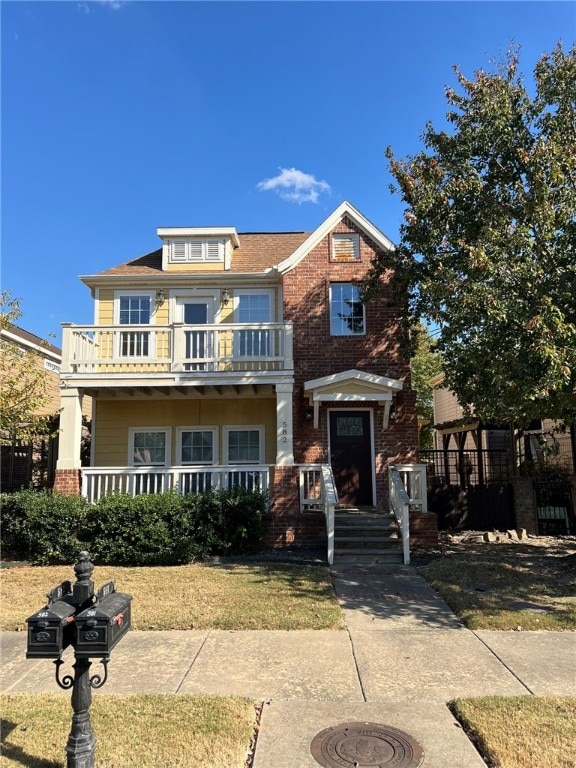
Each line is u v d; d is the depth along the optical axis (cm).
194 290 1481
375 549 1069
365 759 374
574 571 916
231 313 1473
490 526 1402
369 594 799
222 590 804
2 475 1564
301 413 1327
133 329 1272
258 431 1428
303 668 532
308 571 927
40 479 1650
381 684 495
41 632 330
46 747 387
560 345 828
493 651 575
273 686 491
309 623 661
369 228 1385
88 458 1600
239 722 420
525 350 833
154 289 1480
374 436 1320
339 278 1376
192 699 460
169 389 1307
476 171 1005
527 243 892
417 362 2941
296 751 385
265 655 565
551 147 888
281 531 1138
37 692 487
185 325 1262
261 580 864
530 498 1367
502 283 905
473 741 397
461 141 1028
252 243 1714
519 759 369
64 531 1032
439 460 1978
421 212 1046
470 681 501
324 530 1132
